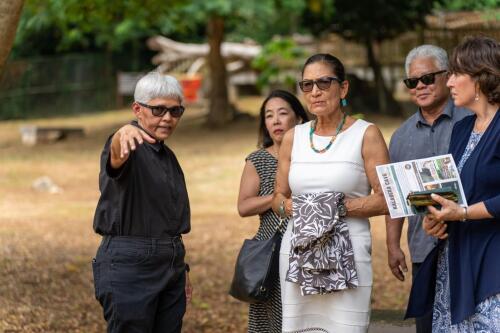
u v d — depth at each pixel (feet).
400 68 87.45
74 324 22.20
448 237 12.74
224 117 77.20
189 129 76.54
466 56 12.46
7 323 21.75
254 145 64.54
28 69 100.53
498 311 12.18
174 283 14.20
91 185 51.34
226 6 70.23
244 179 16.07
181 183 14.24
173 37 117.08
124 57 110.42
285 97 16.01
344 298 13.24
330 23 76.02
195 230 36.04
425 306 13.44
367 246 13.34
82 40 107.14
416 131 15.75
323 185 13.37
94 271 13.84
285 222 14.99
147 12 53.26
